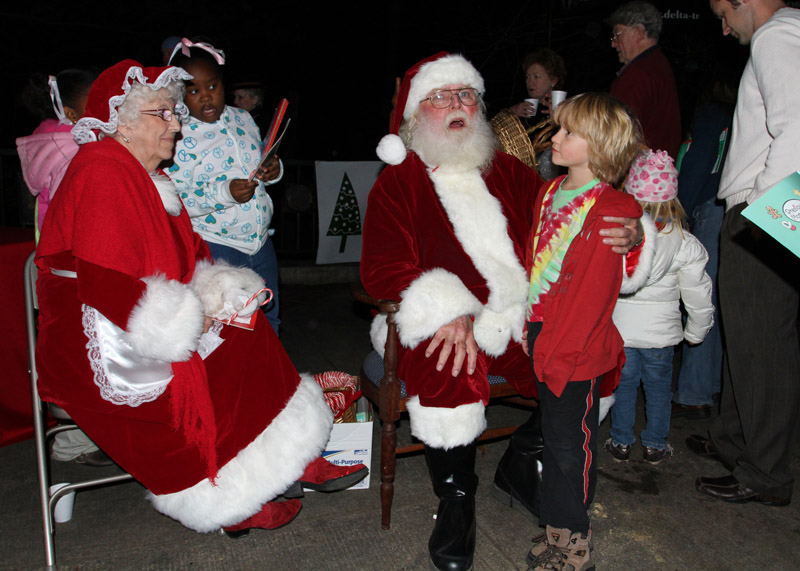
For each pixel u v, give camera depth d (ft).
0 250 9.57
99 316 6.57
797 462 9.87
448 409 7.43
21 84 38.37
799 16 7.13
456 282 7.55
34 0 37.70
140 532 8.04
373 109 44.78
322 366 13.47
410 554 7.72
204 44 8.96
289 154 32.32
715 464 9.83
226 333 7.44
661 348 9.33
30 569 7.32
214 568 7.42
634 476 9.48
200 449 6.98
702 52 24.79
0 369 9.82
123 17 39.50
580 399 6.86
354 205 20.44
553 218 7.04
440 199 8.17
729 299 8.31
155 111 6.78
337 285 20.29
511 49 40.11
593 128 6.50
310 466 8.20
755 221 5.01
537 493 8.29
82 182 6.37
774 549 7.92
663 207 8.62
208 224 9.25
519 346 8.13
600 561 7.68
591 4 24.79
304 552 7.71
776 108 7.08
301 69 44.16
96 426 6.90
